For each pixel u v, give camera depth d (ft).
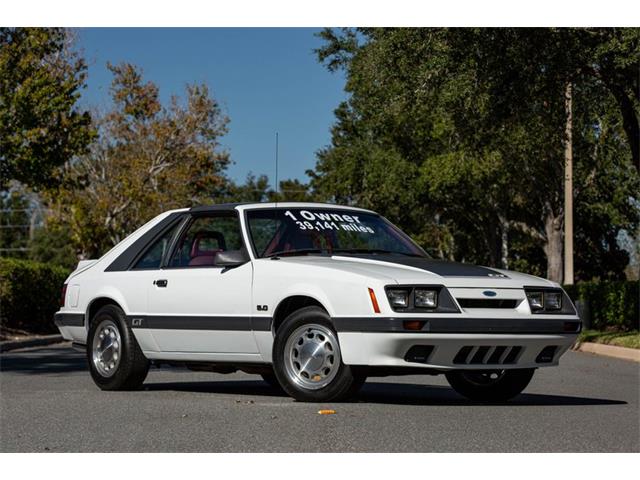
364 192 141.79
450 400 32.50
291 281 29.63
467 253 182.91
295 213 32.58
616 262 169.99
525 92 63.77
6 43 80.94
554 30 60.75
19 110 79.20
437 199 139.23
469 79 63.10
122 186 147.64
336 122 142.20
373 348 27.73
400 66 65.57
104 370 35.22
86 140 84.07
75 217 145.59
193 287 32.35
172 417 27.02
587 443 23.21
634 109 68.69
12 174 81.61
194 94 149.18
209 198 156.56
